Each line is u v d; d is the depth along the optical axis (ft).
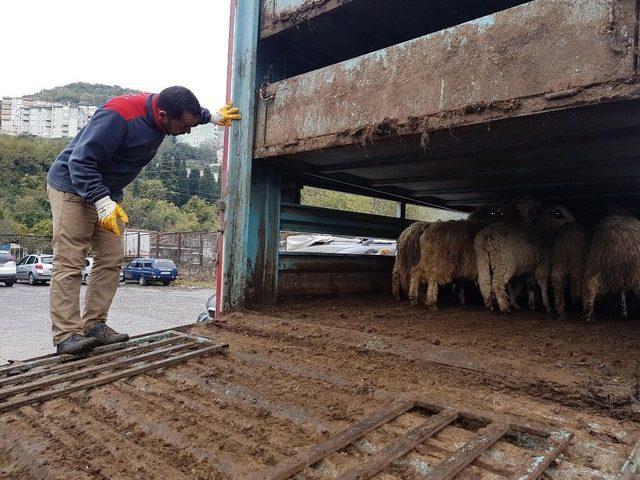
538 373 7.80
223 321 12.46
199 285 93.56
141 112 10.44
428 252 16.10
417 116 9.94
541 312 16.03
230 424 6.48
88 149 9.43
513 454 5.39
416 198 22.49
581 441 5.77
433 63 9.75
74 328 10.20
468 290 18.85
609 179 16.34
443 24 14.15
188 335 11.34
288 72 15.33
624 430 6.09
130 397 7.55
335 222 17.24
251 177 13.61
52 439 6.21
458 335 11.14
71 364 9.31
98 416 6.95
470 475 4.94
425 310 15.37
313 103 11.94
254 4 13.35
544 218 17.25
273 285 14.48
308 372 8.50
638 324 13.24
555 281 15.56
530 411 6.68
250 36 13.38
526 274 16.69
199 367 8.99
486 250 15.48
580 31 7.89
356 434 5.91
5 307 54.80
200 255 104.17
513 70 8.63
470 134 10.32
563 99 8.04
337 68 11.46
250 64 13.34
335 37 14.32
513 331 11.90
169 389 7.88
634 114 8.45
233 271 13.65
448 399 7.11
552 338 11.08
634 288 13.76
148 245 130.11
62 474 5.28
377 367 8.80
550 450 5.40
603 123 9.25
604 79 7.61
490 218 18.62
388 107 10.43
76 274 10.27
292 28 12.83
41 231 163.43
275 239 14.48
